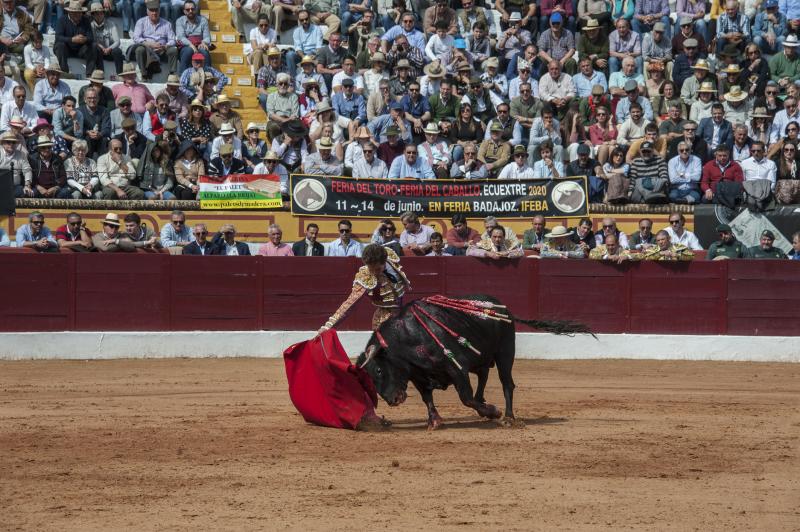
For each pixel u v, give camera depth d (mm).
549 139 45594
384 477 18469
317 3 52500
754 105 47875
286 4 52406
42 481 18156
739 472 19188
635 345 40281
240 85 50812
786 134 46094
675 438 22578
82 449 20906
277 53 49344
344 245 41188
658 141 45781
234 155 44125
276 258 39906
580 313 40281
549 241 40938
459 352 22578
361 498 17000
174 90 46000
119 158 42875
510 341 23734
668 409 27188
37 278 38656
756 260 40188
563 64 50219
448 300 23000
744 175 44594
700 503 16891
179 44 49406
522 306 40125
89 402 27703
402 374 22750
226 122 45938
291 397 24359
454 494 17297
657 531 15328
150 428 23453
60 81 46094
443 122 46188
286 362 24375
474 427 23812
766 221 43375
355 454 20438
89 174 42594
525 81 48844
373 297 23438
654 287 40406
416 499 16953
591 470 19172
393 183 43750
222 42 52688
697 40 50844
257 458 20047
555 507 16531
